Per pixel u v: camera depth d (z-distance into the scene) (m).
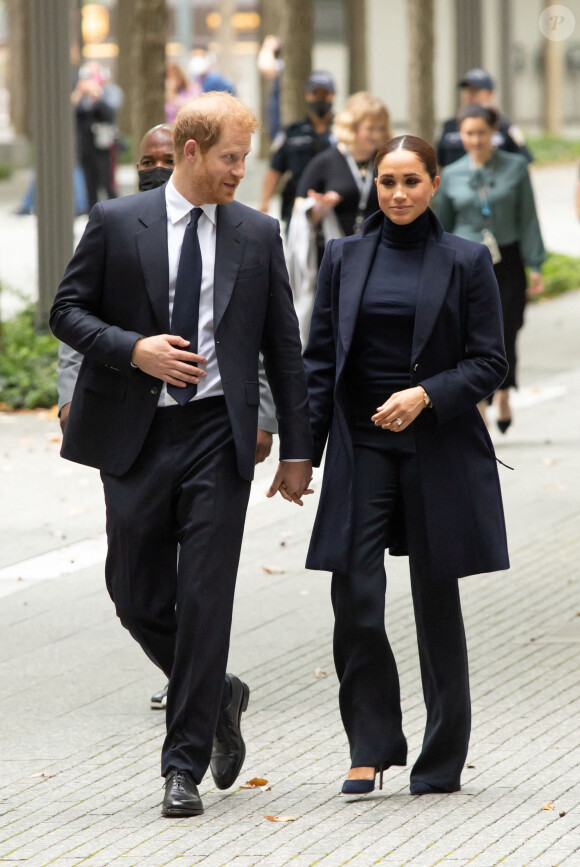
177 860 9.45
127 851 9.65
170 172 12.10
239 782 11.09
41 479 22.09
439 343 10.35
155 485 10.26
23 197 63.94
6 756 11.80
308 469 10.65
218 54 107.88
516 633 14.78
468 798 10.55
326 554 10.46
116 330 10.11
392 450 10.47
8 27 84.44
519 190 21.89
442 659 10.61
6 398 27.48
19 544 18.58
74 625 15.49
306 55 43.28
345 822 10.11
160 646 10.71
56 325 10.34
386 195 10.38
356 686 10.57
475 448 10.55
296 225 22.33
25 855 9.62
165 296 10.22
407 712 12.59
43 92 29.59
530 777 10.97
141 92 33.44
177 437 10.26
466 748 10.73
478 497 10.49
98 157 52.62
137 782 11.14
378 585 10.46
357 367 10.54
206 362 10.16
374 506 10.47
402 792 10.77
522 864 9.23
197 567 10.14
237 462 10.21
